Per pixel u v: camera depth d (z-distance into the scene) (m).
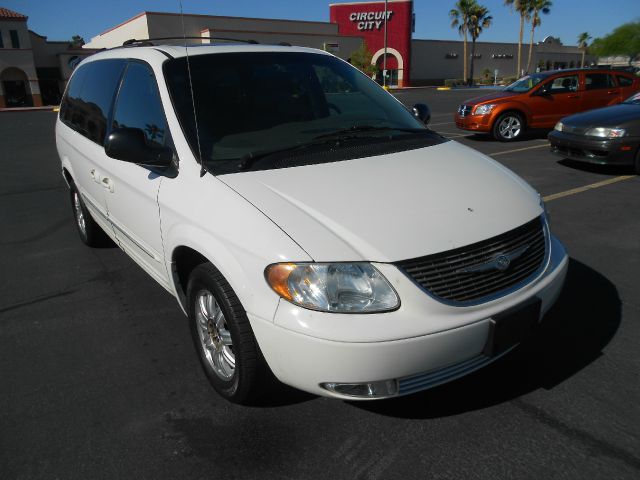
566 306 3.53
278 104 3.12
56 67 39.81
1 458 2.33
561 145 7.75
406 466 2.21
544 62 61.75
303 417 2.54
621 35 59.50
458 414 2.52
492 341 2.23
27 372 2.99
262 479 2.18
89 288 4.13
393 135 3.15
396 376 2.12
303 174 2.54
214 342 2.67
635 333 3.16
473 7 49.12
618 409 2.51
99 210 4.05
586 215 5.53
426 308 2.10
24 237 5.54
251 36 35.66
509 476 2.14
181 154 2.72
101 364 3.05
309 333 2.05
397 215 2.28
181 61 3.11
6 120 23.23
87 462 2.29
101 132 3.74
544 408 2.54
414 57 52.06
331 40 40.31
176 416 2.58
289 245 2.13
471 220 2.33
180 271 2.96
